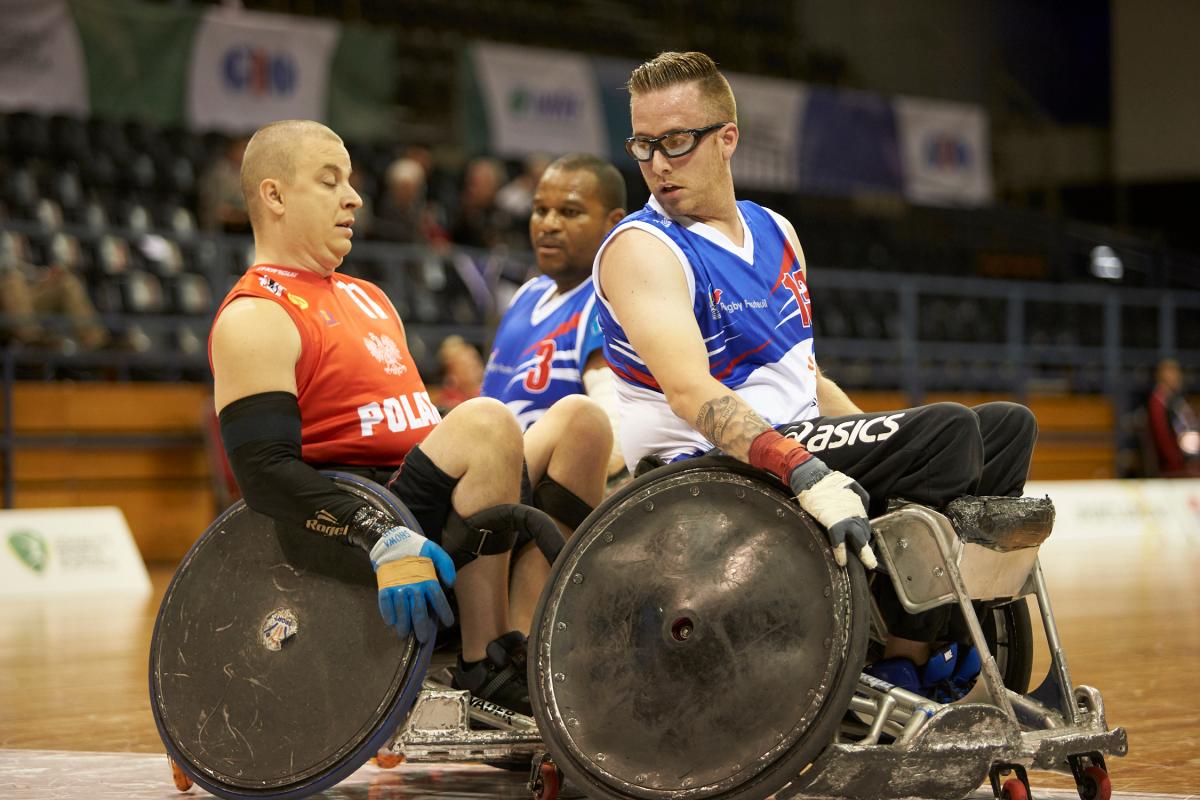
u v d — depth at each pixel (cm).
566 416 682
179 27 2741
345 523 585
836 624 508
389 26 3628
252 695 600
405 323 2502
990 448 571
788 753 501
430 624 572
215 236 2333
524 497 669
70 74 2612
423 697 588
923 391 3031
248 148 664
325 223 655
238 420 609
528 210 3056
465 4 3769
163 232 2298
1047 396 3166
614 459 814
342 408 653
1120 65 4566
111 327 2288
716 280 605
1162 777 631
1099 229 4403
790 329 624
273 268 652
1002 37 4675
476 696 623
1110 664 1011
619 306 599
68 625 1424
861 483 560
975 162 3828
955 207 4269
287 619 602
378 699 572
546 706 548
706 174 609
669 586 541
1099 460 3231
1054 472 3159
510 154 3181
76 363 2236
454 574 580
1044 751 534
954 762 514
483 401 626
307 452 653
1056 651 577
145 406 2292
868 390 3091
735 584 531
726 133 612
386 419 662
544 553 600
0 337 2220
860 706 536
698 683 525
